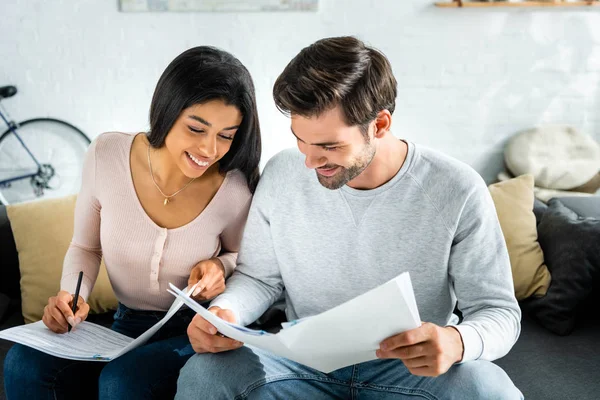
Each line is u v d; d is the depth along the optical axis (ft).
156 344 4.84
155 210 5.06
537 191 11.19
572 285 6.38
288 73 3.99
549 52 12.59
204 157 4.62
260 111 12.78
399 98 12.70
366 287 4.74
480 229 4.48
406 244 4.58
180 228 5.03
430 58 12.54
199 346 4.40
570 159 11.72
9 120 12.51
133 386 4.44
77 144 12.76
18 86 12.34
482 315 4.35
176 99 4.47
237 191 5.16
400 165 4.54
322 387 4.64
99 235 5.37
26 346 4.76
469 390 4.15
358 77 3.90
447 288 4.75
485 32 12.44
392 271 4.65
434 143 12.95
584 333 6.43
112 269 5.19
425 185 4.52
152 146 4.89
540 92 12.78
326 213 4.69
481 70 12.62
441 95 12.71
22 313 6.50
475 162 13.09
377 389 4.58
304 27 12.39
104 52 12.29
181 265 5.11
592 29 12.50
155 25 12.21
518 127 12.92
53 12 12.00
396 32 12.42
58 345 4.48
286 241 4.83
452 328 4.05
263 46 12.43
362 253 4.67
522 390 5.48
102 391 4.53
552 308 6.43
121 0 11.99
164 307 5.30
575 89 12.78
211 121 4.49
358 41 4.05
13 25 12.00
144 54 12.35
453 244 4.61
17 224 6.56
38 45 12.16
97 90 12.50
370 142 4.13
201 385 4.26
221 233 5.38
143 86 12.54
